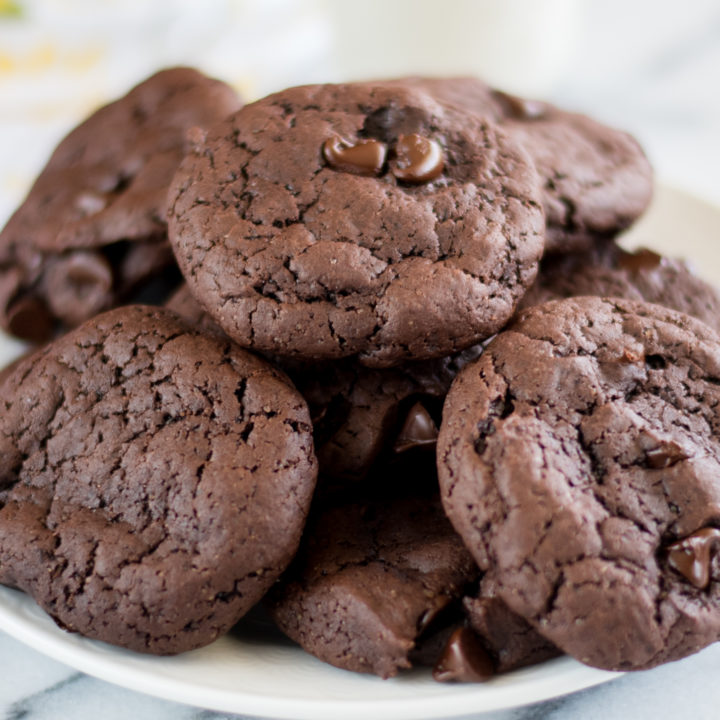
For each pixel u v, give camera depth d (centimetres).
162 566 23
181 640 23
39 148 45
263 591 24
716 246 35
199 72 34
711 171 44
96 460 25
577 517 22
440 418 26
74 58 54
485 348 25
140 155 32
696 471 23
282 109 27
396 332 24
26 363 27
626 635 22
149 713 24
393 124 27
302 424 24
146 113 33
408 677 23
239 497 23
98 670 23
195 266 25
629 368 24
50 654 24
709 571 23
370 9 46
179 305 28
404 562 25
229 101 32
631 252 30
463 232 25
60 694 24
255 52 55
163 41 56
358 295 24
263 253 25
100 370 25
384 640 23
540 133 31
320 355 25
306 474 24
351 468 26
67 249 31
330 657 24
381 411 26
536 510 22
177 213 26
